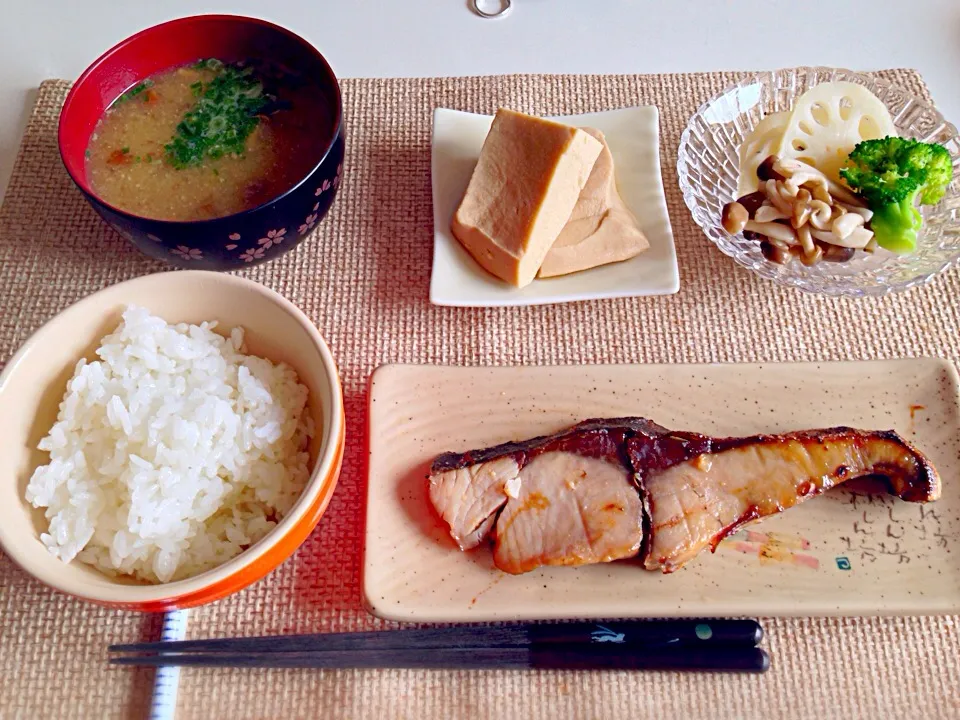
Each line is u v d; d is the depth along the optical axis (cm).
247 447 28
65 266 36
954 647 29
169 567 26
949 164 35
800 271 35
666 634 28
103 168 33
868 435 30
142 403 28
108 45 43
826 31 44
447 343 35
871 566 29
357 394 34
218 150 34
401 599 29
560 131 33
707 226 35
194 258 32
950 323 35
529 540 29
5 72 42
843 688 28
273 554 25
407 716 28
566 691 28
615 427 30
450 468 30
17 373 27
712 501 29
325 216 36
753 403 33
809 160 38
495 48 44
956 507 30
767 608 28
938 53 43
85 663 28
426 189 39
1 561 30
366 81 42
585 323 35
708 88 42
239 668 28
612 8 45
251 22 35
